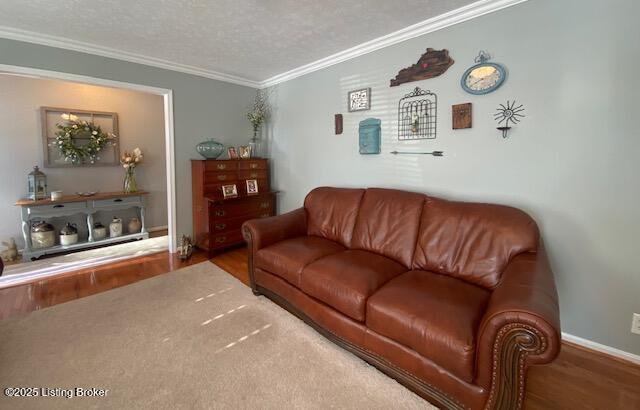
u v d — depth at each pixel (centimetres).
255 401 145
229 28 246
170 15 224
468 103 218
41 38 259
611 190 171
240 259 344
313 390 152
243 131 412
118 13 221
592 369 168
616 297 175
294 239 260
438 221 205
